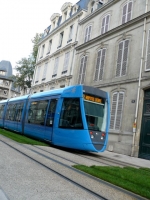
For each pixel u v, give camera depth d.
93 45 20.02
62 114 10.98
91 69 19.58
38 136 12.59
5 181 4.27
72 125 10.36
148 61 14.09
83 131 9.93
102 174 5.73
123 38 16.62
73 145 10.18
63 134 10.61
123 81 15.59
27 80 41.16
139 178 5.88
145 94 14.05
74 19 24.89
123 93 15.47
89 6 22.86
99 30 19.95
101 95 10.95
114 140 15.19
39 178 4.73
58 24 29.92
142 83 14.12
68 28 26.03
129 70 15.39
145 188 5.00
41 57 32.53
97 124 10.43
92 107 10.47
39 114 13.11
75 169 6.05
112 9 18.80
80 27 23.25
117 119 15.43
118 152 14.58
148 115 13.55
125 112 14.92
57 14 30.98
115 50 17.20
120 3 17.98
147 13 14.70
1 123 20.27
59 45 27.47
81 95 10.34
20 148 8.52
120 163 9.27
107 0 20.02
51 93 12.55
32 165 5.86
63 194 3.93
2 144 9.03
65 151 10.09
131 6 16.81
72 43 23.70
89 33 21.41
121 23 17.47
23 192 3.80
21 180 4.45
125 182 5.29
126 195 4.36
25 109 15.45
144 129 13.64
